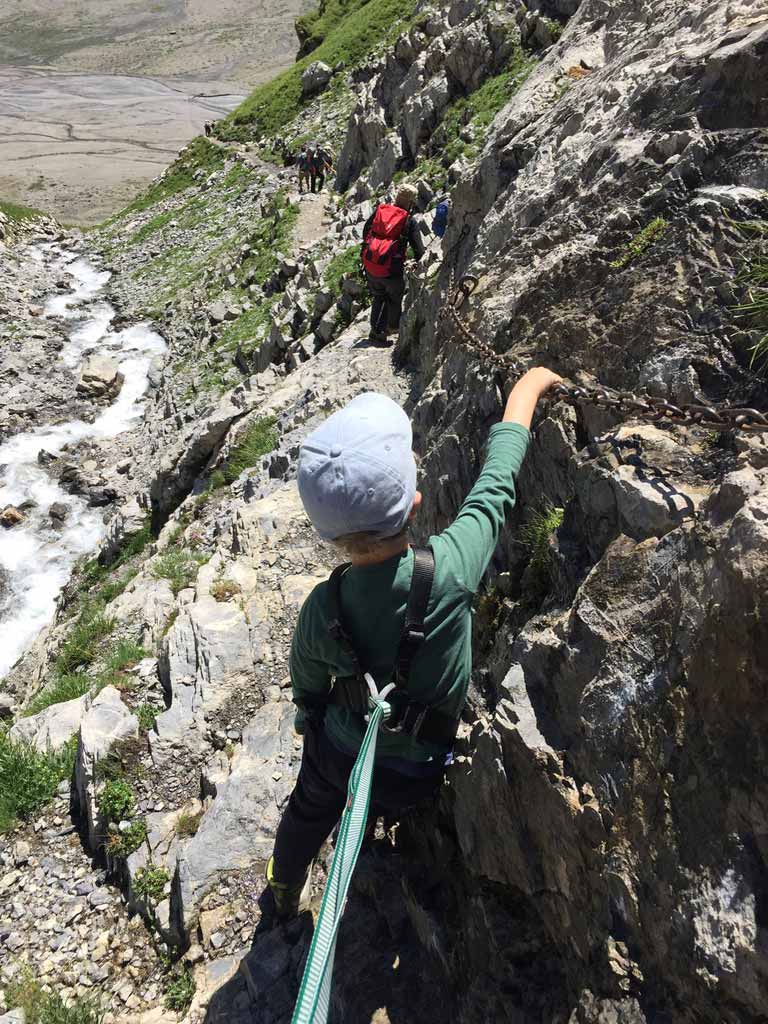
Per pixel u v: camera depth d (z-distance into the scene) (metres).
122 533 15.54
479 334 4.54
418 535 4.80
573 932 2.47
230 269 27.23
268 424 12.69
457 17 21.62
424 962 3.19
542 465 3.44
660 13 6.93
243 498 10.80
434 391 5.45
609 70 6.43
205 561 9.66
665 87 4.41
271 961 3.76
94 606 12.82
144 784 5.25
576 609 2.64
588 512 3.00
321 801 3.03
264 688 5.76
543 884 2.65
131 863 4.79
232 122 45.34
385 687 2.35
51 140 79.44
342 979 3.25
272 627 6.26
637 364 3.28
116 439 21.39
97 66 121.12
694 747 2.14
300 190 30.16
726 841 2.01
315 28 49.88
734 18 4.88
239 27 135.62
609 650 2.47
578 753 2.49
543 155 6.22
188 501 13.84
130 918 4.59
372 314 12.17
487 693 3.44
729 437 2.69
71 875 5.03
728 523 2.28
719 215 3.37
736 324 3.04
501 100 16.66
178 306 27.69
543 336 3.83
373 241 11.54
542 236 4.53
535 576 3.28
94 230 43.31
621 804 2.30
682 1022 2.05
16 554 17.69
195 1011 3.84
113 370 23.78
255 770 4.88
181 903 4.30
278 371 16.59
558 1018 2.43
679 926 2.05
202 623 6.29
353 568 2.40
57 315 29.28
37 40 133.38
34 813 5.54
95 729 5.65
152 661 6.45
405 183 18.39
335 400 10.65
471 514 2.56
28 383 24.11
